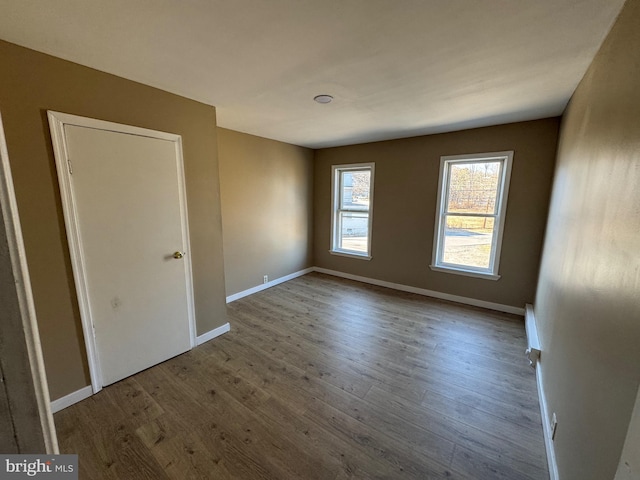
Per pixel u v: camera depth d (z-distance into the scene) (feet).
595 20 4.37
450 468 4.86
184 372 7.50
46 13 4.29
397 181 13.50
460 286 12.34
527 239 10.58
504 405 6.33
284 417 5.96
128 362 7.22
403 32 4.81
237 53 5.52
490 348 8.67
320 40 5.06
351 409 6.19
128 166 6.82
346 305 12.09
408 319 10.71
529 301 10.84
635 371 2.62
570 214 6.08
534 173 10.18
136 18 4.44
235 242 12.48
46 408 1.50
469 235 12.05
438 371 7.54
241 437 5.47
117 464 4.92
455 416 6.01
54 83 5.65
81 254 6.23
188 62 5.88
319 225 16.85
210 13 4.31
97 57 5.67
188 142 8.01
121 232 6.84
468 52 5.44
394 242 13.97
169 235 7.79
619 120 3.73
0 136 1.26
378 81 6.77
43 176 5.65
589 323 4.01
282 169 14.39
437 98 7.88
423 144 12.54
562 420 4.67
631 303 2.84
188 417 5.95
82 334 6.38
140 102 6.91
